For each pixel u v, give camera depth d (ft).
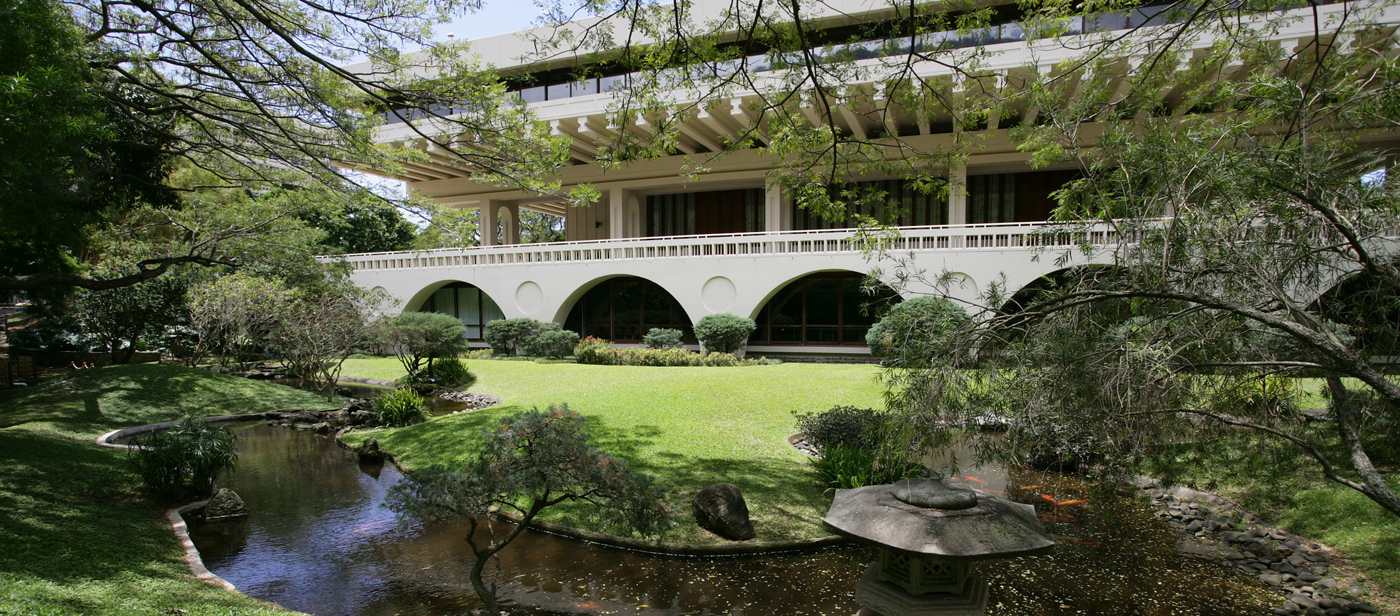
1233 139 15.99
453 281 85.46
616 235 90.38
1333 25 45.62
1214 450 19.83
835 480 27.78
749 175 82.33
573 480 18.33
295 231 55.06
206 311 59.21
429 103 36.65
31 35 18.51
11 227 20.30
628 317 84.17
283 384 60.44
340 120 37.40
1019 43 55.42
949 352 15.84
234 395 50.98
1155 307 16.39
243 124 38.52
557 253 81.00
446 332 61.41
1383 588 19.92
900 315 17.37
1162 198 16.19
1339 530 23.35
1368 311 16.39
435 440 37.04
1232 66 32.04
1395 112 14.06
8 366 51.52
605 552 23.27
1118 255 17.04
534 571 21.71
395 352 80.53
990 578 21.35
